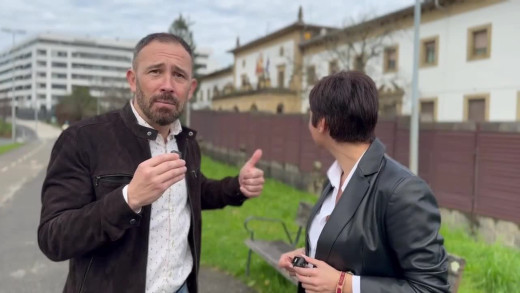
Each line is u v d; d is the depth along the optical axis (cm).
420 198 151
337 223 163
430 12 2289
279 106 3416
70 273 195
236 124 1880
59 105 8425
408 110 2380
